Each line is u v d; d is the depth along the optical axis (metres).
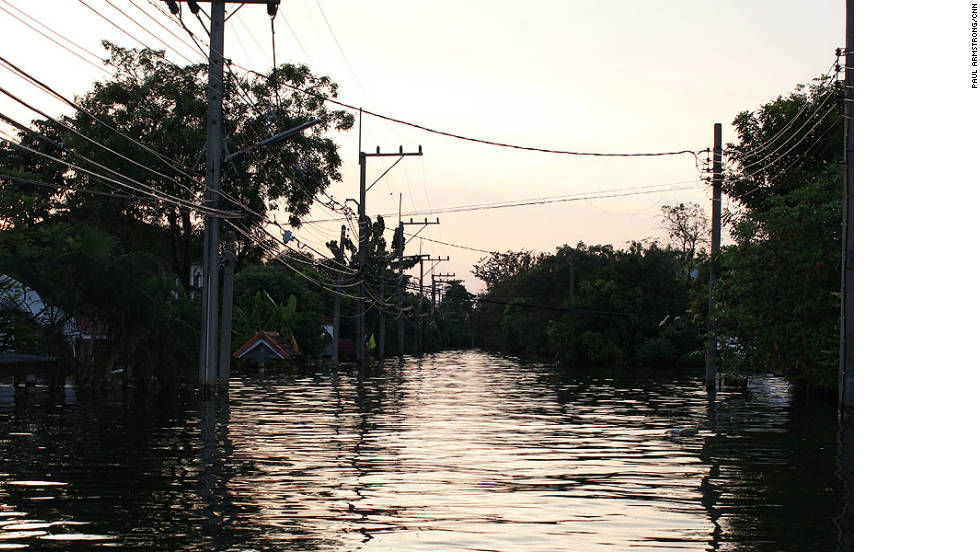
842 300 22.03
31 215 37.94
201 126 35.62
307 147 37.25
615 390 38.16
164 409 24.89
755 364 29.53
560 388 39.25
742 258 28.83
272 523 10.69
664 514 11.54
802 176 37.81
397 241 69.44
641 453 17.47
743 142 40.38
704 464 16.02
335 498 12.32
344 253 57.59
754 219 29.81
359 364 59.28
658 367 65.31
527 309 87.06
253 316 57.38
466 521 11.02
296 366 52.34
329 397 31.34
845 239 21.86
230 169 31.72
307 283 72.56
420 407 27.94
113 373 31.98
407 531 10.42
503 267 151.38
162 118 35.91
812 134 37.03
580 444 18.83
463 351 133.12
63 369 30.31
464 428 21.84
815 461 16.41
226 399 28.94
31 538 9.80
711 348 36.16
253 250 39.34
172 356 31.12
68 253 29.03
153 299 30.22
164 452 16.53
